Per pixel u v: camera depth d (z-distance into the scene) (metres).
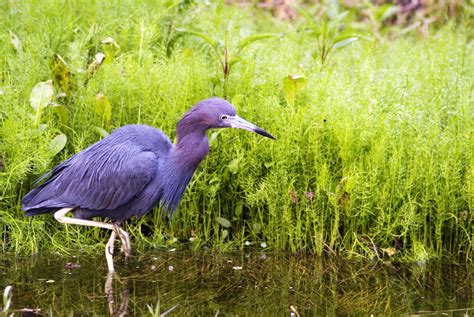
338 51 14.52
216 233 11.36
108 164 10.43
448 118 12.31
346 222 11.16
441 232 11.32
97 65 12.00
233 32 13.67
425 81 13.37
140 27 13.29
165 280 10.17
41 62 12.34
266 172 11.49
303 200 11.04
